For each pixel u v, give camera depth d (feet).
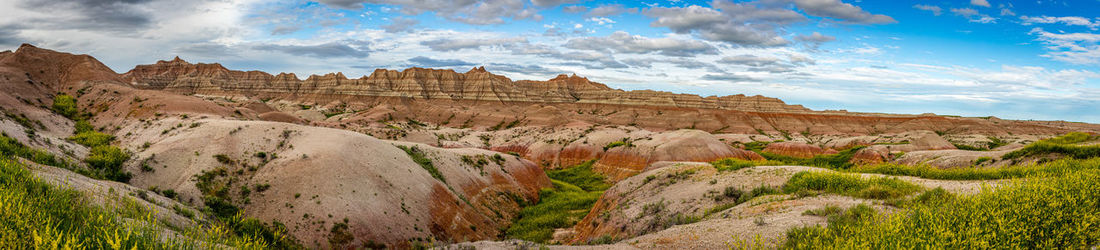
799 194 52.01
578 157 315.37
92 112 194.29
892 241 20.04
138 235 17.95
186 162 104.94
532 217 133.90
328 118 614.75
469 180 144.87
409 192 109.91
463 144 348.38
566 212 128.16
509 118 573.33
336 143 117.70
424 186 116.98
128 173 96.94
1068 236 20.42
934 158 157.17
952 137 528.63
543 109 583.99
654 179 90.68
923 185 50.29
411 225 99.50
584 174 273.13
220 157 107.04
